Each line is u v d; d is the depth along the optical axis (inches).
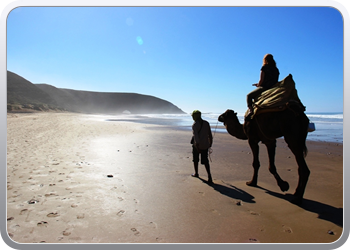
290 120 152.4
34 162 249.6
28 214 131.3
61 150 325.1
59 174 209.2
